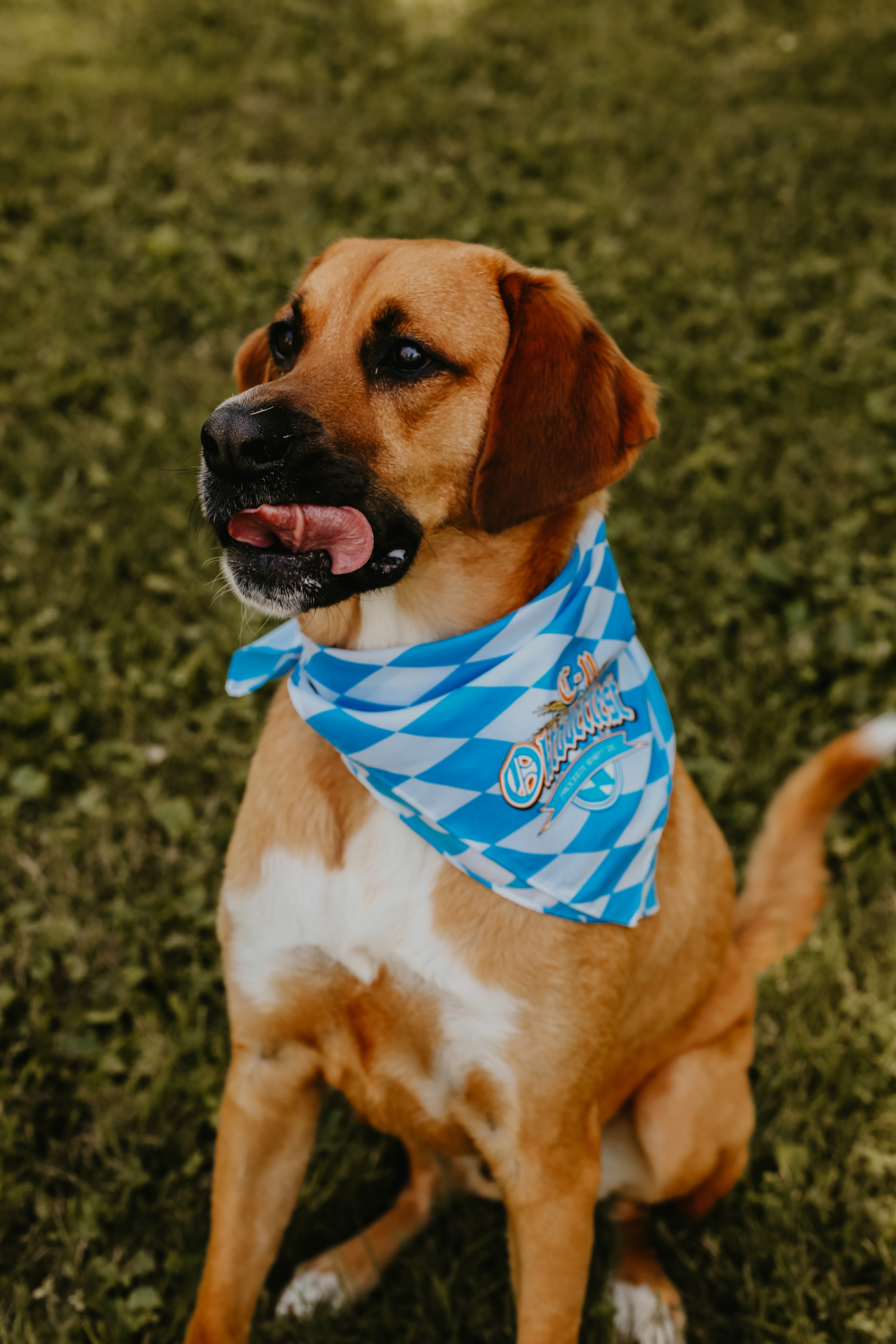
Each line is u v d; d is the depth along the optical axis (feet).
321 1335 8.71
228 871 8.37
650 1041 8.80
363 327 7.77
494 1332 8.82
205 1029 10.55
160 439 17.49
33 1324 8.65
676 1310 9.14
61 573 15.15
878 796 13.09
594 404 7.84
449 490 7.92
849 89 32.17
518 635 7.86
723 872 9.51
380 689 7.90
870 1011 10.91
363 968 7.78
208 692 13.96
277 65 32.45
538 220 24.39
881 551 16.21
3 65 31.73
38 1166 9.41
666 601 15.11
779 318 21.57
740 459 17.69
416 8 37.40
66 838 11.98
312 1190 9.66
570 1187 7.78
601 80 32.40
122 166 26.08
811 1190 9.59
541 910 7.54
